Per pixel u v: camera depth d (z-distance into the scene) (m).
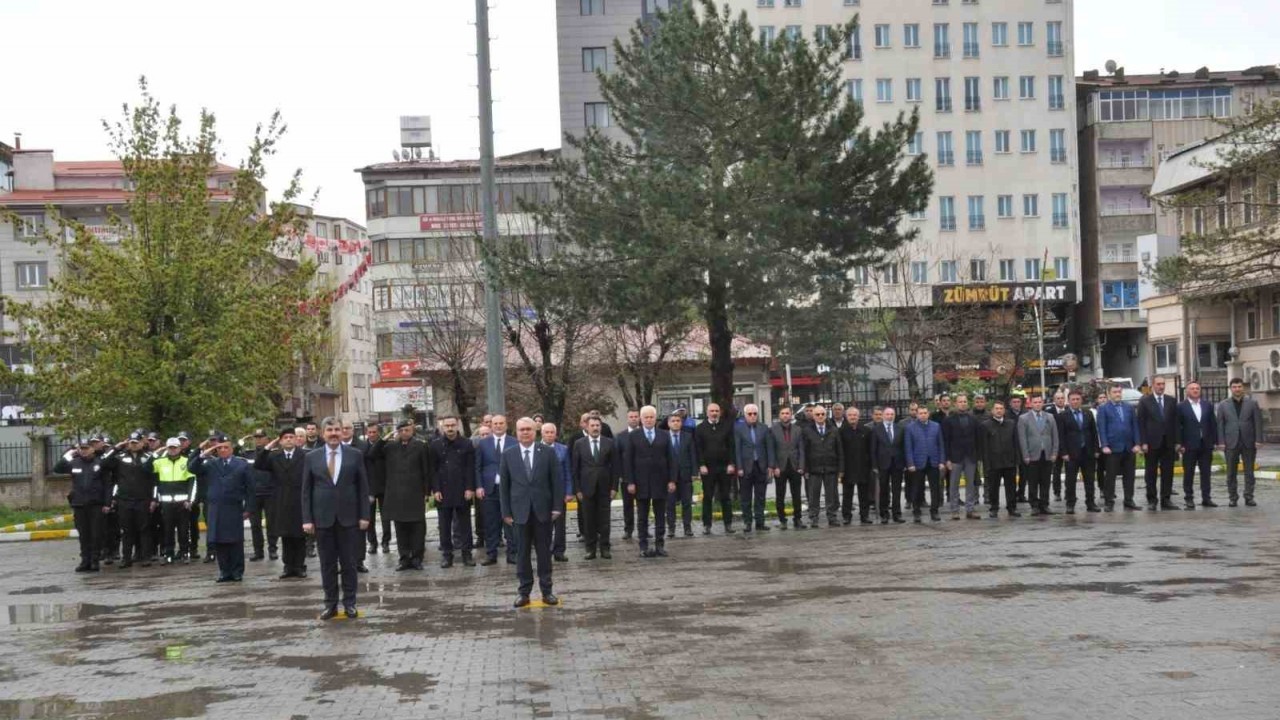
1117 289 82.38
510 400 46.44
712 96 29.95
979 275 81.50
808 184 28.20
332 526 14.52
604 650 11.61
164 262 37.38
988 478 24.66
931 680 9.72
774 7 81.12
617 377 45.16
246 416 38.59
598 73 31.86
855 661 10.58
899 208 30.84
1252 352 52.97
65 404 37.22
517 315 41.75
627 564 19.23
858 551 19.34
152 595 18.28
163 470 23.97
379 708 9.57
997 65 82.38
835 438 24.23
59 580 21.44
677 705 9.23
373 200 74.25
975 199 82.19
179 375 36.56
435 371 49.16
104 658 12.51
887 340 60.03
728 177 29.16
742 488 23.48
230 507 19.80
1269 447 46.72
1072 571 15.79
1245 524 20.72
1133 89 82.81
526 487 14.75
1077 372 84.06
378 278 73.69
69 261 39.09
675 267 28.02
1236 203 42.25
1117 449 24.31
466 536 20.62
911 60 82.06
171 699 10.25
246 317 37.06
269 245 39.88
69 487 39.81
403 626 13.70
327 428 14.59
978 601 13.62
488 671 10.84
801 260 30.17
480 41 25.64
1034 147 82.56
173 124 38.72
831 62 31.42
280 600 16.72
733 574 17.12
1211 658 10.15
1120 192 83.12
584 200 30.27
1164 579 14.77
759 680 9.98
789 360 38.28
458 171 73.75
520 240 31.45
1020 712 8.60
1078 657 10.38
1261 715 8.30
